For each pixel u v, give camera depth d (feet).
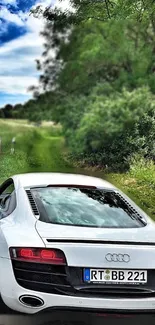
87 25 107.14
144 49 103.04
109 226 16.58
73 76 116.47
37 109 121.90
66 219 16.60
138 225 17.06
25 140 113.19
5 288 15.23
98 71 111.96
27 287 14.96
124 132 83.97
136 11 48.75
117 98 95.91
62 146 106.63
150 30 103.50
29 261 14.96
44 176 20.13
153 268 15.33
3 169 75.25
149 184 56.24
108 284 15.02
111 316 15.17
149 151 74.64
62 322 16.21
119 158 78.33
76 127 106.83
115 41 105.70
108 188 19.35
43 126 117.19
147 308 15.24
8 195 19.60
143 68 102.53
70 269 14.89
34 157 97.76
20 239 15.37
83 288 14.88
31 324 15.83
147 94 90.74
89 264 14.93
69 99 113.70
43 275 14.93
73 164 91.30
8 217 17.42
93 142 86.79
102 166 81.46
